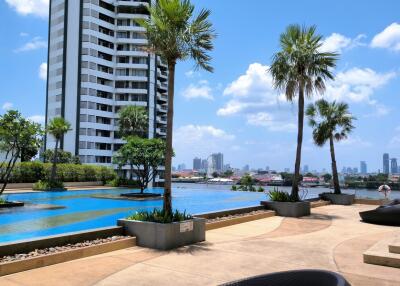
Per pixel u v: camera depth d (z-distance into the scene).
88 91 79.44
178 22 10.33
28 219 18.11
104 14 82.81
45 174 40.44
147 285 6.13
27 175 38.78
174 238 9.01
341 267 7.31
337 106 24.77
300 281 3.36
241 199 32.44
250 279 3.54
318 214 16.84
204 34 10.68
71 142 78.38
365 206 21.22
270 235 10.97
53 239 7.96
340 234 11.23
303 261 7.79
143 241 9.08
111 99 83.81
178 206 27.12
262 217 15.09
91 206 24.64
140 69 84.38
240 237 10.60
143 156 31.00
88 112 79.31
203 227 10.01
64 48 80.50
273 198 16.89
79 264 7.29
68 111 79.19
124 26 84.12
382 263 7.43
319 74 17.67
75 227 15.91
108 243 8.47
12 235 13.97
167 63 10.66
